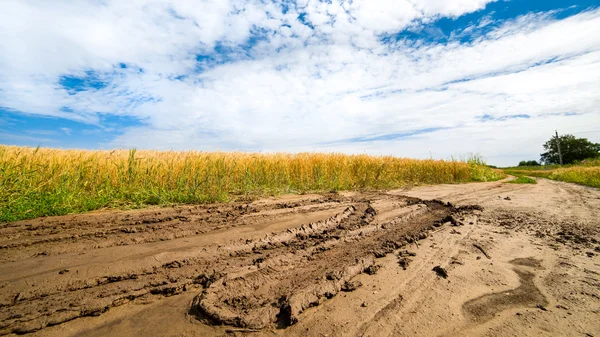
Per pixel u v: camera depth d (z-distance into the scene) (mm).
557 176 22422
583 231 4859
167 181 8055
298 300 2451
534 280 2938
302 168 10883
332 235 4480
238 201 7297
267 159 10992
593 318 2234
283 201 7266
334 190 9836
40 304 2344
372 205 6844
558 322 2186
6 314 2199
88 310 2270
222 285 2738
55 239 3941
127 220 5059
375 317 2268
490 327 2125
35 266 3066
